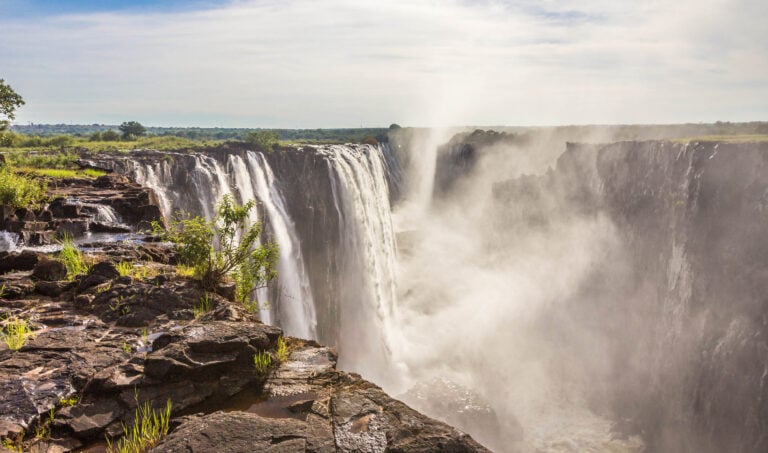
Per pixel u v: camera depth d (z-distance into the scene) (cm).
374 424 502
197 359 600
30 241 1284
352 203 5788
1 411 519
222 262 906
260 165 5184
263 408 550
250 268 920
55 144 7369
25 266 1037
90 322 740
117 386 566
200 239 873
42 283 880
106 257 1066
